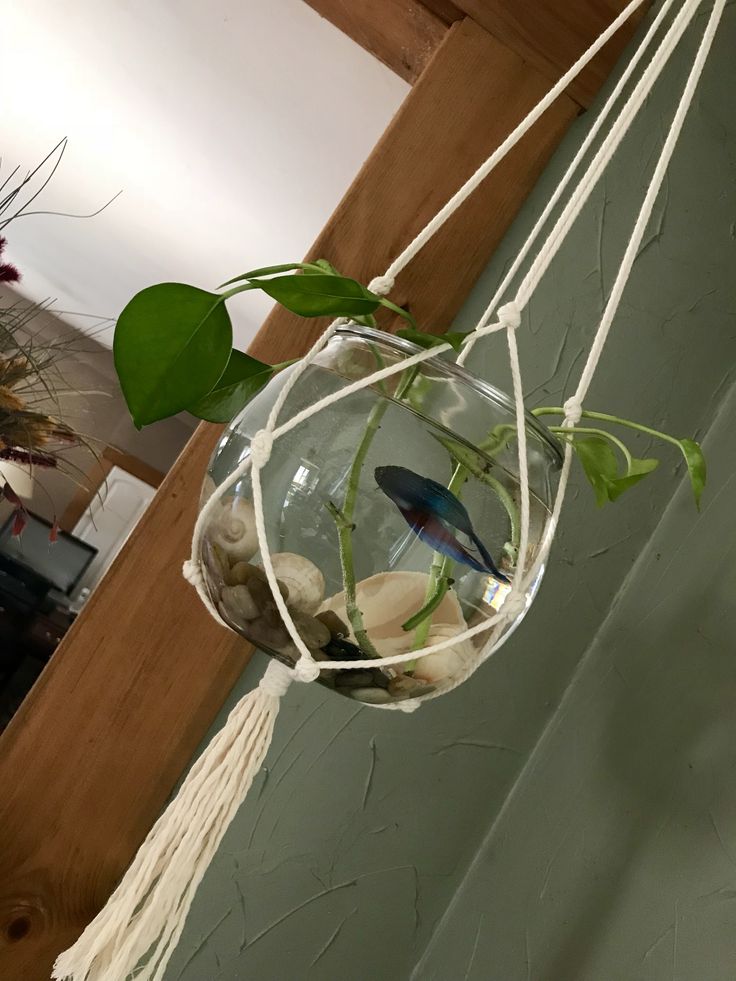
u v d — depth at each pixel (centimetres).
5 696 199
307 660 35
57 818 62
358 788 70
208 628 65
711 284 74
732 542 62
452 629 36
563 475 42
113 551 278
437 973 69
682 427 74
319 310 37
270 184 156
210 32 117
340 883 69
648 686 64
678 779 57
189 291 34
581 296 72
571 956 59
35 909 61
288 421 36
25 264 274
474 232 70
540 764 71
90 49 143
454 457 35
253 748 38
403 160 70
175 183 177
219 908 67
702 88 73
